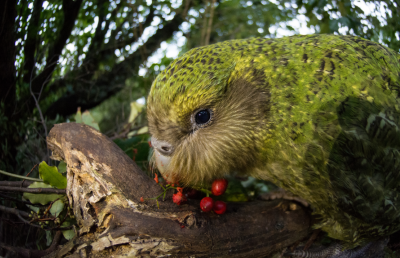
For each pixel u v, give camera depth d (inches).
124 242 11.1
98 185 11.7
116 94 26.4
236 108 12.5
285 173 13.3
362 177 12.9
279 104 12.5
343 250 14.9
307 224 14.1
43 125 18.7
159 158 13.4
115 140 17.9
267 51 13.1
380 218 13.6
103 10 22.3
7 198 13.7
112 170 11.9
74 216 12.5
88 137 12.7
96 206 11.6
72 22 20.2
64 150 12.7
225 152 12.8
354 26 19.5
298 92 12.6
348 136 12.5
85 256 11.2
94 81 23.7
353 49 13.4
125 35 24.1
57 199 13.0
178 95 12.1
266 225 13.3
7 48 16.1
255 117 12.6
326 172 12.7
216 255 12.1
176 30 25.6
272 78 12.7
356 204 13.1
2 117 16.5
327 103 12.5
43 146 18.9
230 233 12.4
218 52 12.9
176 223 11.6
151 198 11.8
